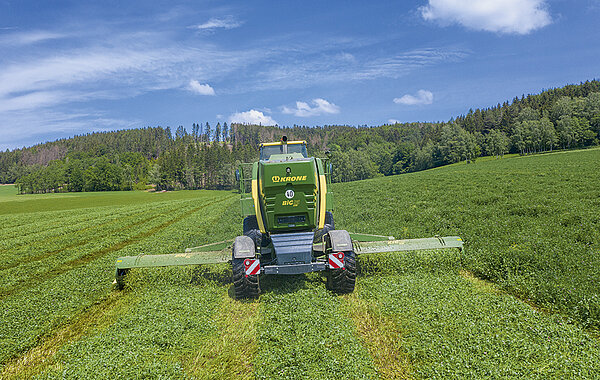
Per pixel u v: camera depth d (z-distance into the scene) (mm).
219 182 148500
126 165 166625
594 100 124625
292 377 4531
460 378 4281
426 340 5207
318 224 7809
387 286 7402
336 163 141125
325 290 7398
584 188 19000
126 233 19641
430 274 8039
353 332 5633
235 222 20188
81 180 142750
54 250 16047
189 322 6316
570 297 6188
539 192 19172
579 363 4445
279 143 9547
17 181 148875
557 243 9016
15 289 9734
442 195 22344
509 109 160375
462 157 119812
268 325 6000
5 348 5867
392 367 4723
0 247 17562
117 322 6570
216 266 8289
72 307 7594
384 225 14273
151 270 8273
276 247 7023
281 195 7191
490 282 7738
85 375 4762
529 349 4773
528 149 121500
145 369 4816
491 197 18016
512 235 10281
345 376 4465
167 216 28359
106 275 9875
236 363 5047
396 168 162250
